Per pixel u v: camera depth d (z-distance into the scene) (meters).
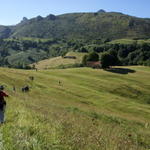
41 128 11.77
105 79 101.81
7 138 9.58
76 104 48.62
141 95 88.62
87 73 110.50
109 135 13.91
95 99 67.75
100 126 18.16
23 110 16.83
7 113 15.56
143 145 17.03
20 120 13.08
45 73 99.75
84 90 75.12
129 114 57.34
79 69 119.19
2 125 12.37
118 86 91.50
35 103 30.05
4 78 74.06
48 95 62.97
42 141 9.75
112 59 127.50
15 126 11.84
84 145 10.12
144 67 137.50
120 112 57.56
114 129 18.86
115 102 65.50
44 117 15.36
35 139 9.55
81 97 68.06
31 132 10.98
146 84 100.12
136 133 21.47
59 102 45.28
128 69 127.56
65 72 107.88
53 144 9.62
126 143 12.14
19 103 23.91
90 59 141.00
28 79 78.81
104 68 126.81
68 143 9.99
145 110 62.47
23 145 8.90
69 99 63.38
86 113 31.33
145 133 23.97
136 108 62.53
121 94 86.56
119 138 13.55
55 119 15.59
